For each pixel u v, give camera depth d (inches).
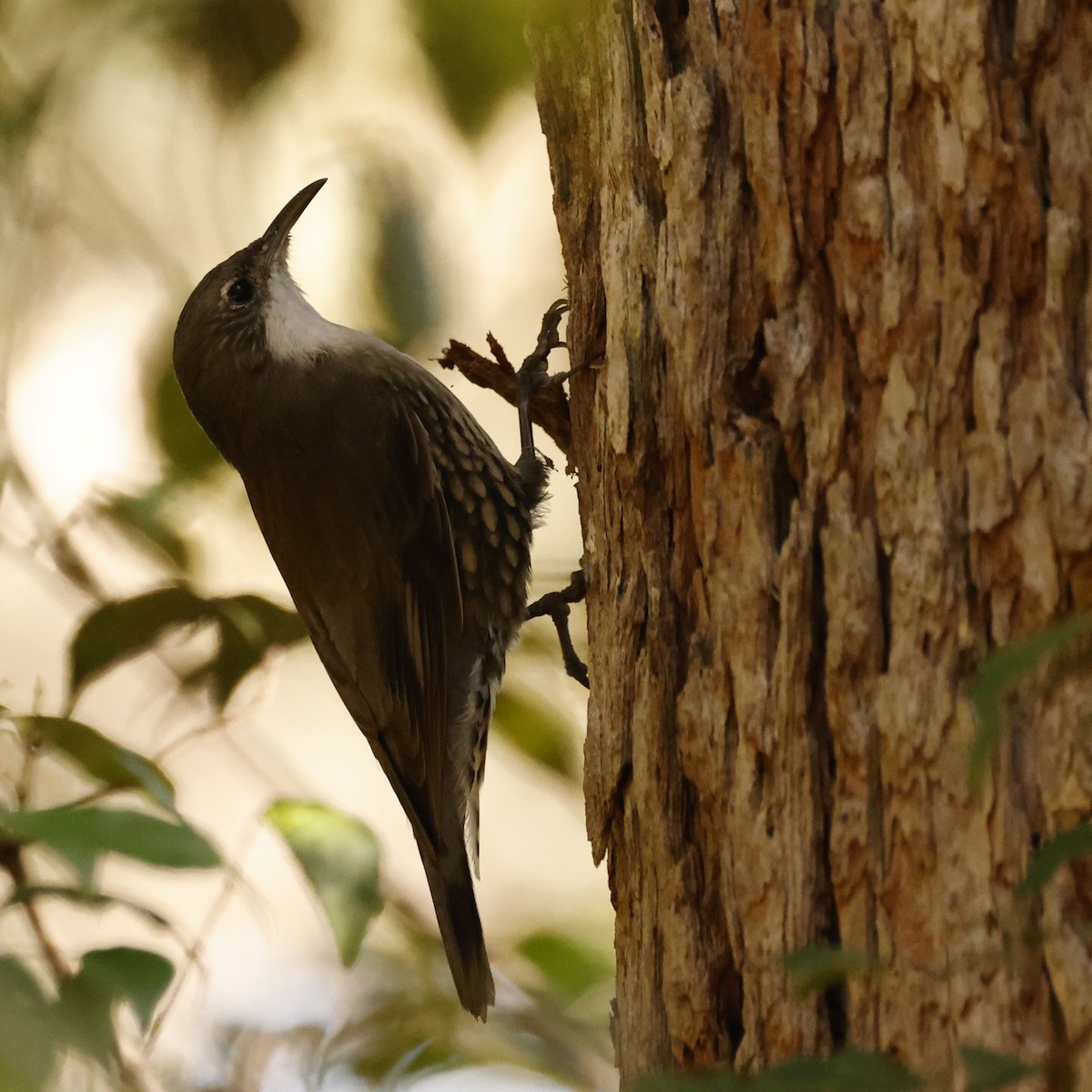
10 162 350.6
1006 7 185.5
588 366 276.2
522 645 370.0
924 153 192.9
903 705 189.0
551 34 276.2
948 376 187.9
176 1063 353.7
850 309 199.9
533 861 538.3
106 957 201.9
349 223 372.2
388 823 542.9
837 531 198.4
